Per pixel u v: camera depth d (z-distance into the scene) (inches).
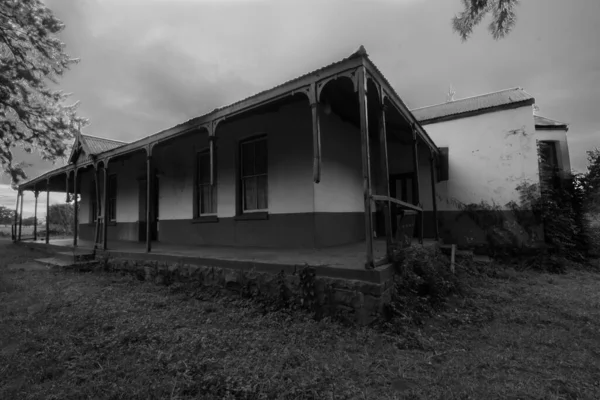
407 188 361.1
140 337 118.4
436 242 261.4
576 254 304.8
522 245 306.5
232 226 282.4
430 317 143.8
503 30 203.5
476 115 339.6
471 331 132.7
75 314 146.2
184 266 201.8
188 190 325.1
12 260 335.0
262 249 235.1
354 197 300.0
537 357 107.3
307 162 239.1
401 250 155.7
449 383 87.4
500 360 103.1
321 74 151.7
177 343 113.0
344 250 215.9
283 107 254.1
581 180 321.7
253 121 272.2
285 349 106.7
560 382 89.6
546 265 287.4
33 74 391.5
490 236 323.6
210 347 108.7
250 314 146.7
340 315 132.2
